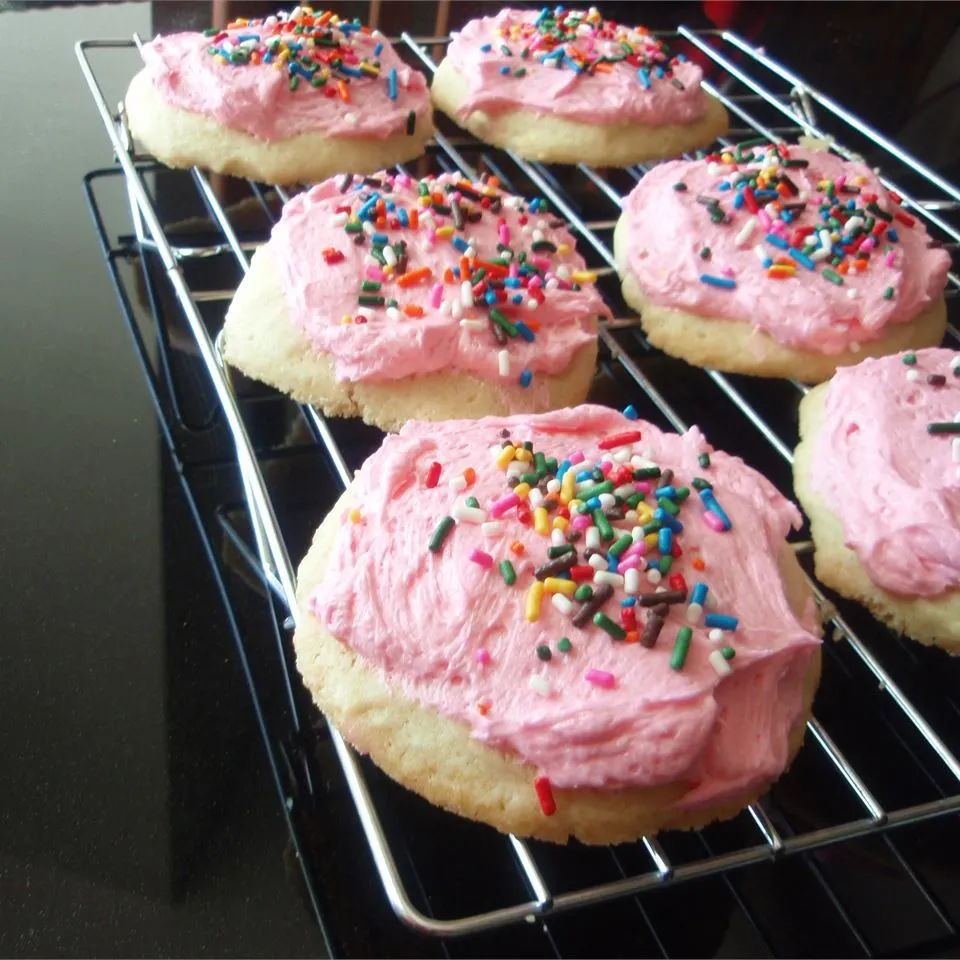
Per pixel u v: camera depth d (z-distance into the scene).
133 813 0.20
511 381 0.25
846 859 0.21
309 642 0.21
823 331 0.27
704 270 0.27
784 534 0.22
